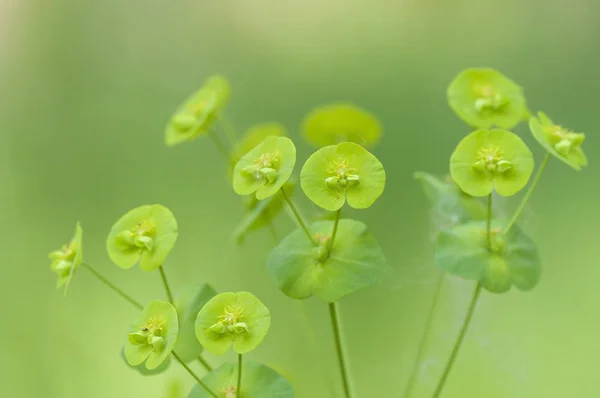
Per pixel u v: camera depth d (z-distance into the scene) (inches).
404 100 26.1
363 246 16.1
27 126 26.6
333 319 16.2
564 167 22.5
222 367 15.8
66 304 23.0
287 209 17.6
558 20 26.3
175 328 15.4
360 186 15.6
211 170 25.2
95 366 22.0
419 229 21.8
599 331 20.6
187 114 18.0
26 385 22.1
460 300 19.2
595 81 25.3
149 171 25.8
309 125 18.1
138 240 15.9
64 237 25.0
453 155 15.9
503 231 16.3
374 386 20.2
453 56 26.6
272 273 16.1
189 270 22.9
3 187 25.8
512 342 20.0
